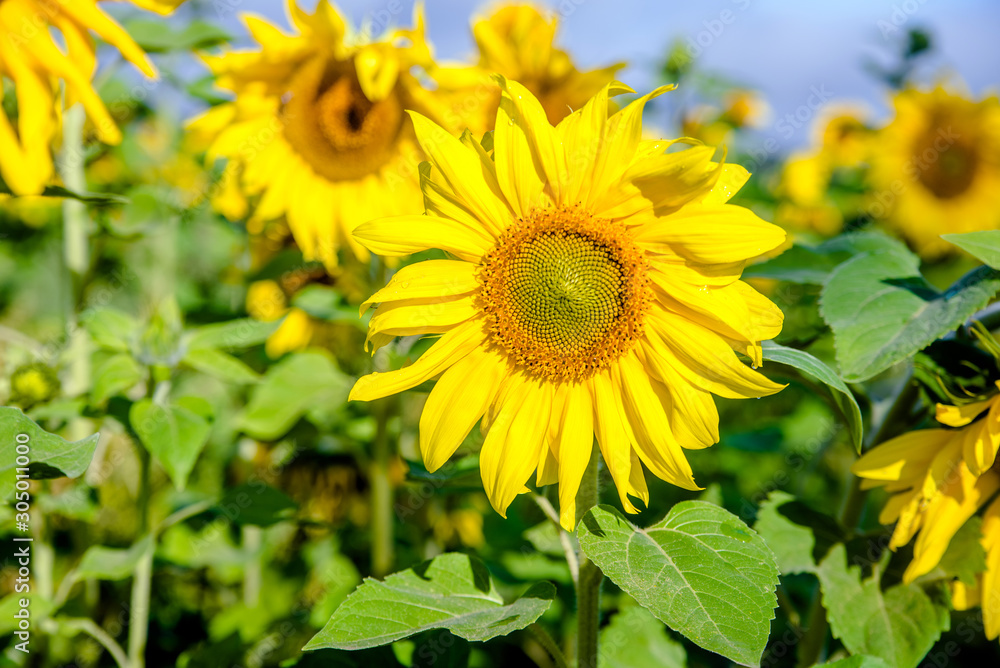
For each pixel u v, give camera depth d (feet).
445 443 2.14
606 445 2.10
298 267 3.30
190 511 2.76
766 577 1.94
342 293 3.30
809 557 2.36
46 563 2.89
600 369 2.12
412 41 3.00
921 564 2.25
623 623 2.71
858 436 2.18
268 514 2.79
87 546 3.33
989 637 2.28
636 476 2.11
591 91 3.32
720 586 1.93
